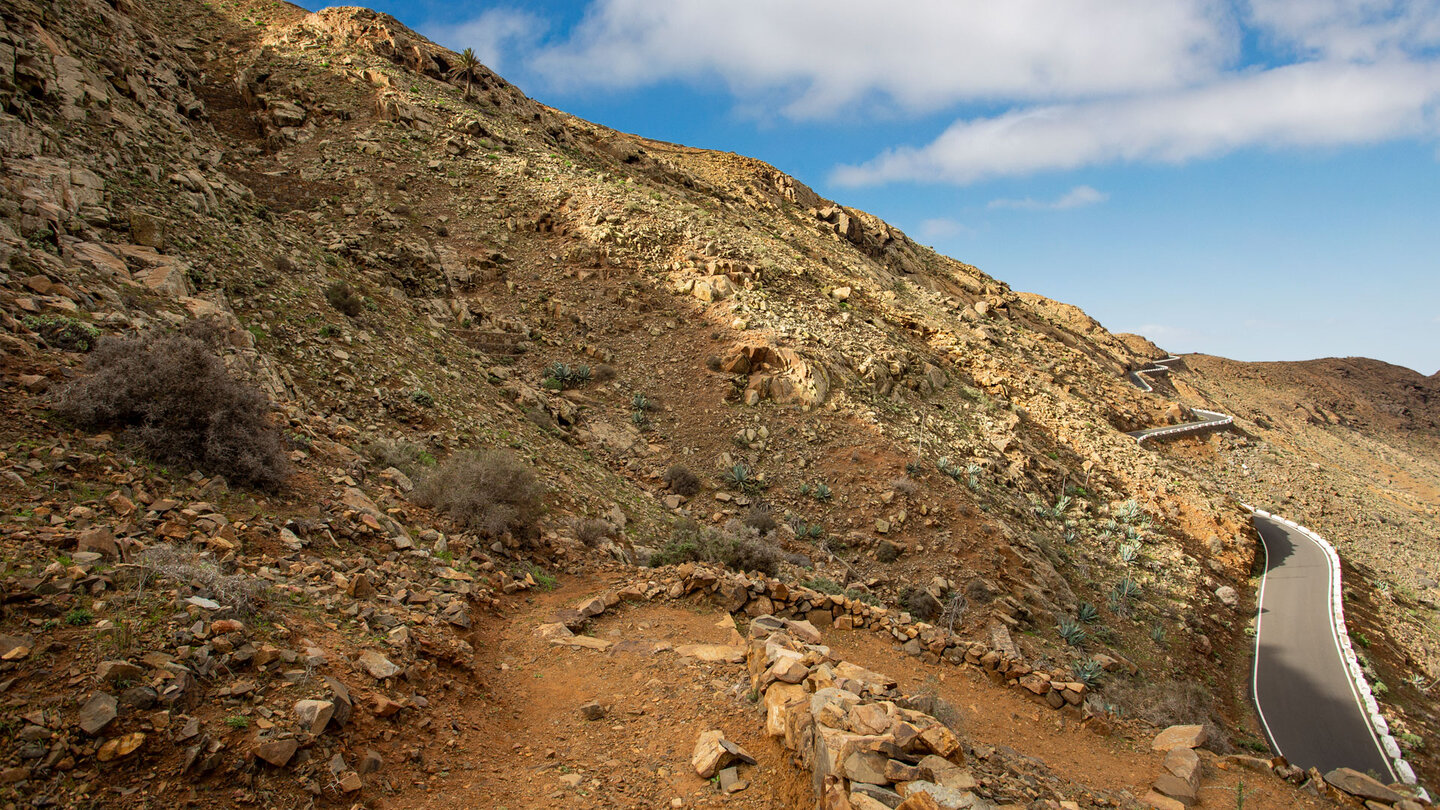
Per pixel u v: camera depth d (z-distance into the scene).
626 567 13.67
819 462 28.47
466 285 33.31
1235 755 8.47
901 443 30.66
